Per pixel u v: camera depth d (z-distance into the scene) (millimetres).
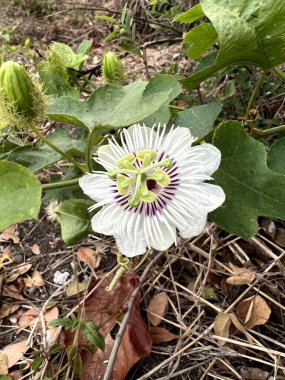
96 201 97
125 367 110
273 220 131
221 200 86
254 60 105
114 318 117
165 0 180
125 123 95
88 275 136
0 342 127
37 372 116
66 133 127
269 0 92
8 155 121
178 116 114
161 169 91
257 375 109
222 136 99
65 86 141
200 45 122
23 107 97
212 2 95
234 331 116
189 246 130
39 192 89
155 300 124
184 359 113
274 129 119
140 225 89
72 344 115
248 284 122
